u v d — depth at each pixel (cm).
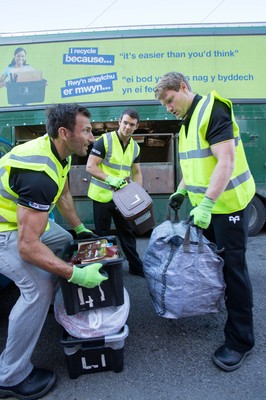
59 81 461
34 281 170
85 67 461
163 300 200
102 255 184
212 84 461
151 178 471
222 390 181
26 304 171
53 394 180
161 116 459
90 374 195
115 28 461
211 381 188
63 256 199
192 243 195
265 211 509
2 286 255
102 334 183
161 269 199
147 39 459
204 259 191
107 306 182
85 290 177
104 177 301
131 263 345
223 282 197
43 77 462
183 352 216
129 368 201
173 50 459
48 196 157
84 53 460
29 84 463
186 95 193
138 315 266
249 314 197
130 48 459
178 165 473
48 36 461
